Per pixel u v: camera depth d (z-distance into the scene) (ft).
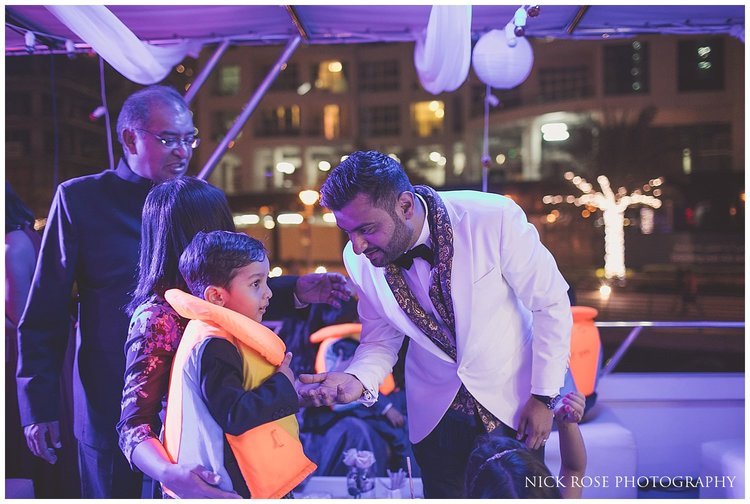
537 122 100.37
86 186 7.25
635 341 40.65
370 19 11.52
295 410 5.24
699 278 68.54
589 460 8.68
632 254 79.61
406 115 109.70
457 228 5.82
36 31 11.16
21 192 75.31
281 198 88.58
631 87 98.53
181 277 5.82
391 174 5.41
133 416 5.33
